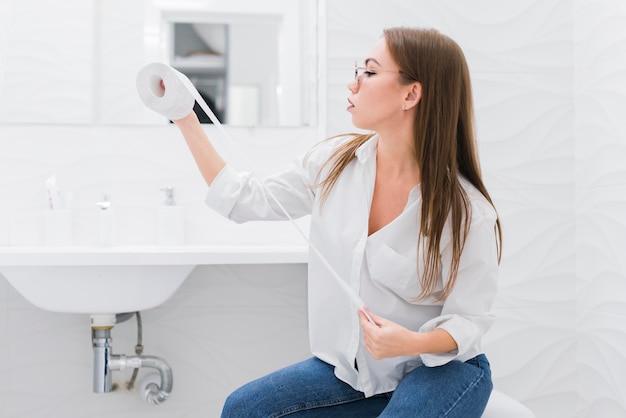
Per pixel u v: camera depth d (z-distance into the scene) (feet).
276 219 4.47
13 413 5.73
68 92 6.01
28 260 4.47
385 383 4.12
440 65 3.89
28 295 4.83
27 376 5.76
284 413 4.00
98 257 4.52
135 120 6.08
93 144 5.90
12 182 5.81
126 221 5.90
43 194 5.84
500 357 6.01
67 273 4.71
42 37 6.00
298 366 4.32
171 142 5.98
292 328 6.05
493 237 3.93
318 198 4.26
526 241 6.07
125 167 5.93
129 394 5.87
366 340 3.64
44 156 5.85
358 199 4.14
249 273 6.01
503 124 6.08
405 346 3.54
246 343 5.99
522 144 6.10
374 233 4.00
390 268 3.92
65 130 5.89
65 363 5.81
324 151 4.49
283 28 6.30
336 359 4.21
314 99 6.25
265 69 6.27
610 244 5.59
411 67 3.87
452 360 3.86
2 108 5.89
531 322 6.06
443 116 3.91
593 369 5.84
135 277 4.78
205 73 6.21
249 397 4.03
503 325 6.03
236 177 4.37
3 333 5.74
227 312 5.98
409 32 3.96
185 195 5.97
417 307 4.08
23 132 5.84
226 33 6.25
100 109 6.04
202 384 5.94
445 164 3.88
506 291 6.03
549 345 6.07
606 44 5.65
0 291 5.74
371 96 3.95
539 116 6.13
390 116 3.97
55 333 5.81
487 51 6.09
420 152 3.92
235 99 6.23
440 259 3.95
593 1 5.86
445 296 3.92
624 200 5.38
